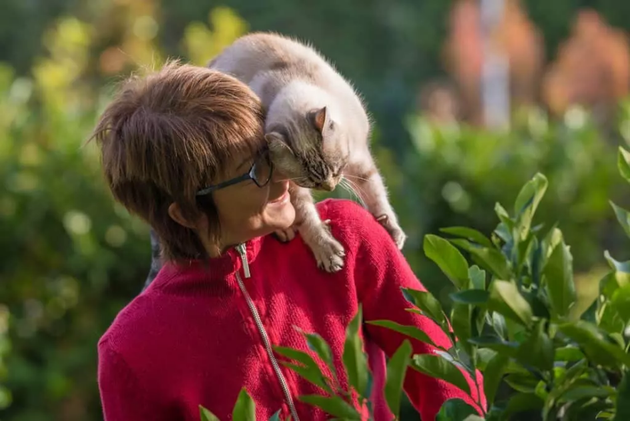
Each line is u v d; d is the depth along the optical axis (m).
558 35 31.53
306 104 3.75
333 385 2.58
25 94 10.13
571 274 2.15
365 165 4.02
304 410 2.92
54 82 11.14
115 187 2.94
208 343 2.93
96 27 14.33
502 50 25.50
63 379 8.62
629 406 1.99
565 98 23.27
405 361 2.06
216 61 4.27
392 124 28.11
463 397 2.96
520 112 11.88
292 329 2.96
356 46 32.12
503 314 2.10
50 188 8.75
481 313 2.31
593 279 9.09
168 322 2.95
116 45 14.06
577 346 2.18
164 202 2.88
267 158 2.82
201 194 2.80
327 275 3.03
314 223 3.04
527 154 9.34
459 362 2.43
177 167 2.77
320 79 4.10
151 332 2.95
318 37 31.92
